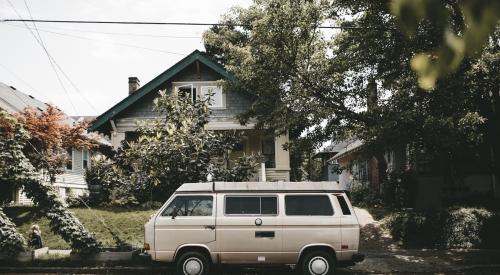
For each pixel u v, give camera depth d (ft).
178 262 37.27
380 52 47.37
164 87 78.84
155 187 62.54
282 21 51.29
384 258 46.21
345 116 52.26
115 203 63.67
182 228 37.65
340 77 51.80
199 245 37.45
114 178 64.34
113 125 76.69
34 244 48.44
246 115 62.69
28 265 43.50
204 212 38.06
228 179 60.18
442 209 56.54
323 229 37.58
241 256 37.55
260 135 80.43
